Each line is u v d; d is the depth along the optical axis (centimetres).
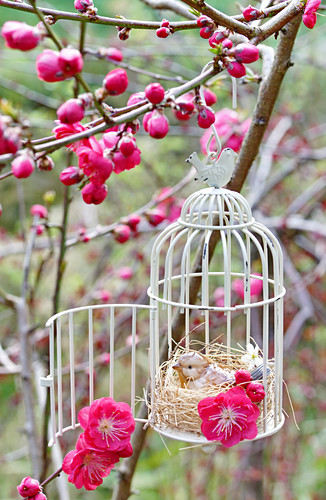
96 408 112
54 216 266
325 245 213
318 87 254
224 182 116
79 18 110
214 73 106
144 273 212
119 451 112
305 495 235
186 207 116
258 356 121
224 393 112
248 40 111
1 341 221
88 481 112
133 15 212
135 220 146
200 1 106
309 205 221
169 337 120
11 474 264
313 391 214
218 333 210
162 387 118
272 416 119
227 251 114
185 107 104
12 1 111
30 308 152
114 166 106
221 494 218
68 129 107
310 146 223
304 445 231
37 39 99
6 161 101
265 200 230
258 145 129
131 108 105
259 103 127
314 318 197
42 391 152
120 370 246
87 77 219
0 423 239
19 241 214
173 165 239
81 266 259
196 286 132
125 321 197
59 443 187
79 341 226
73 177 107
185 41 224
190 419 115
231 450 223
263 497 208
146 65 211
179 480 247
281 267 118
